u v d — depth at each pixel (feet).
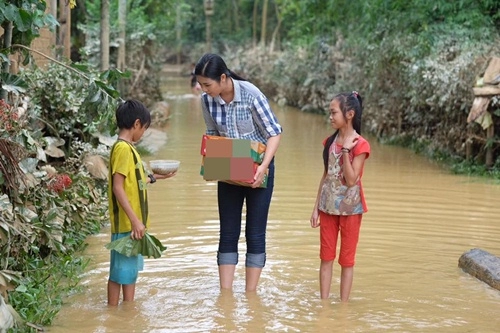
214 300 21.03
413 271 24.09
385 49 58.80
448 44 53.42
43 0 22.26
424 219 31.22
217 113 21.61
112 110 23.70
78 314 19.60
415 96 52.19
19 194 21.20
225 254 21.93
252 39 148.97
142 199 19.97
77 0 72.13
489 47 50.57
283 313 20.12
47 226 22.06
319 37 86.43
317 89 85.46
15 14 21.09
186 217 30.91
